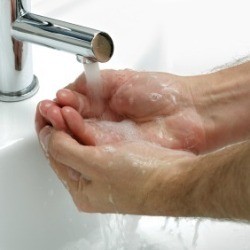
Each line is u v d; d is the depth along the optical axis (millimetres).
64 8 908
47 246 804
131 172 706
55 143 732
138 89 797
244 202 618
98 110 795
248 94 815
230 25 965
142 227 831
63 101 759
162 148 756
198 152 830
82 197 746
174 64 933
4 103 788
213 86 822
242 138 830
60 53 850
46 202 794
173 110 811
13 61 770
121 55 870
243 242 846
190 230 840
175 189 672
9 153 752
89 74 754
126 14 920
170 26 931
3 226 771
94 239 822
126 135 788
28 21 734
